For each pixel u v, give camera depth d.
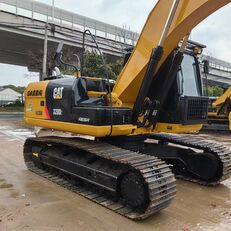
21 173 6.93
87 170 5.57
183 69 6.10
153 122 5.83
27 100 7.09
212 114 15.77
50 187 5.98
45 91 6.37
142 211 4.66
